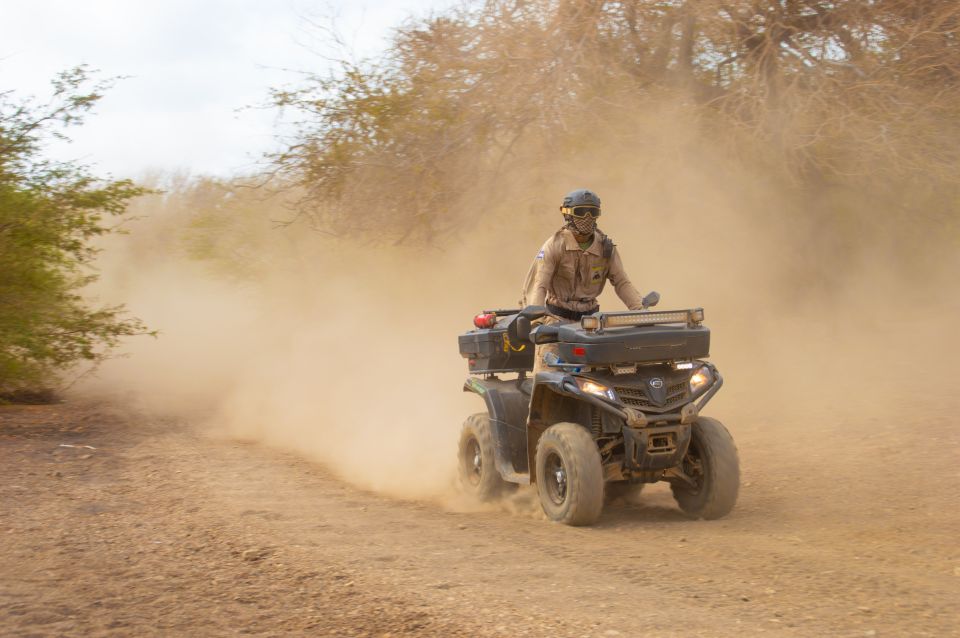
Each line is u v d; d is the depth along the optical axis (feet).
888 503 24.89
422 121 51.67
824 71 48.52
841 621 15.16
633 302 25.46
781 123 47.60
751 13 49.83
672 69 52.29
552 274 25.25
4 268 43.39
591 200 24.72
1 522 22.74
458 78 51.19
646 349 22.85
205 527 22.50
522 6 50.60
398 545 20.77
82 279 49.80
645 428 22.72
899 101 47.19
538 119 48.75
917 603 16.07
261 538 21.34
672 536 21.61
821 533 21.79
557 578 17.89
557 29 49.32
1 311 43.86
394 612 15.90
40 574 18.21
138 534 21.72
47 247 45.32
